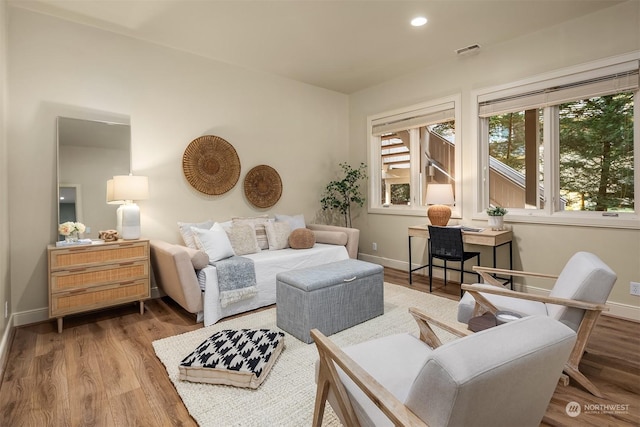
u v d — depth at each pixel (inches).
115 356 91.5
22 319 115.0
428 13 119.0
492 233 134.5
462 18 122.7
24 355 92.2
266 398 71.9
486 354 32.9
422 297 139.8
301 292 99.6
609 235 119.0
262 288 132.2
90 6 113.6
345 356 47.3
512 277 138.9
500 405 35.1
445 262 158.4
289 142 188.9
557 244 130.7
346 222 214.4
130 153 135.5
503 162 150.8
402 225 187.0
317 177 202.2
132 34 133.6
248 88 171.3
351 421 46.0
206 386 76.2
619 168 120.8
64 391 75.3
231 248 135.3
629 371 82.7
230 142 165.8
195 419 65.5
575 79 124.0
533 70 134.3
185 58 150.1
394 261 191.6
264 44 142.9
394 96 187.8
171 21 123.6
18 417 66.7
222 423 64.3
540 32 131.9
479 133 153.3
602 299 72.5
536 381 37.1
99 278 114.0
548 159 133.5
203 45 143.9
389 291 148.6
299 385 76.6
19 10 113.5
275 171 182.1
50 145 119.9
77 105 124.6
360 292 111.5
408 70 174.2
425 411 34.4
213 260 126.0
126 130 134.6
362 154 207.9
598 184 125.5
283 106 185.3
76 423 65.1
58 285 106.7
